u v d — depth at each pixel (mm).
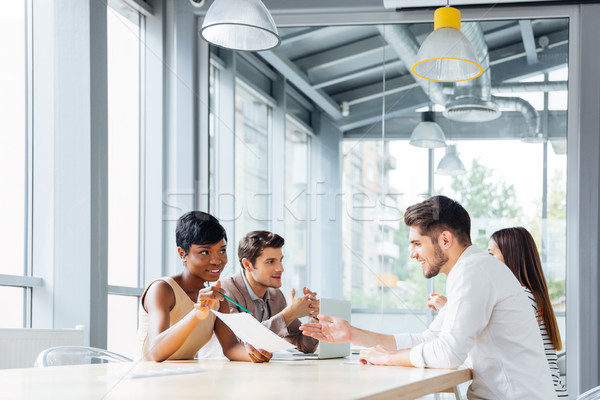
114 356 1959
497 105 3320
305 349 2094
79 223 2760
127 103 2998
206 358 2023
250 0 2143
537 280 2229
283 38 3420
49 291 2764
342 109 3340
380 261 3148
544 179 3258
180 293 1905
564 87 3270
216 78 3262
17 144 2779
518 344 1646
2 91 2742
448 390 1667
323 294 2912
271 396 1063
